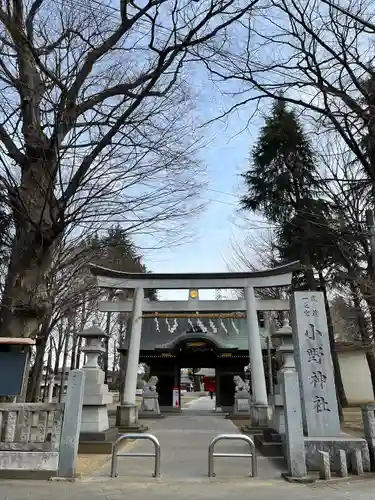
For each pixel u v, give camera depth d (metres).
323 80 6.27
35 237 8.00
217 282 16.98
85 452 10.70
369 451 8.44
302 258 20.84
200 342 25.84
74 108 8.25
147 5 7.67
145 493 6.74
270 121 21.41
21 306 7.80
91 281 16.22
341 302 22.84
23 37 7.84
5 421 7.73
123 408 15.07
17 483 7.16
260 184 22.78
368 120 6.14
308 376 9.84
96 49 8.45
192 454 10.78
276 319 25.92
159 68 8.12
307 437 8.93
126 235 9.57
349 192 15.50
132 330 16.27
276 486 7.30
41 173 8.18
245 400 21.56
